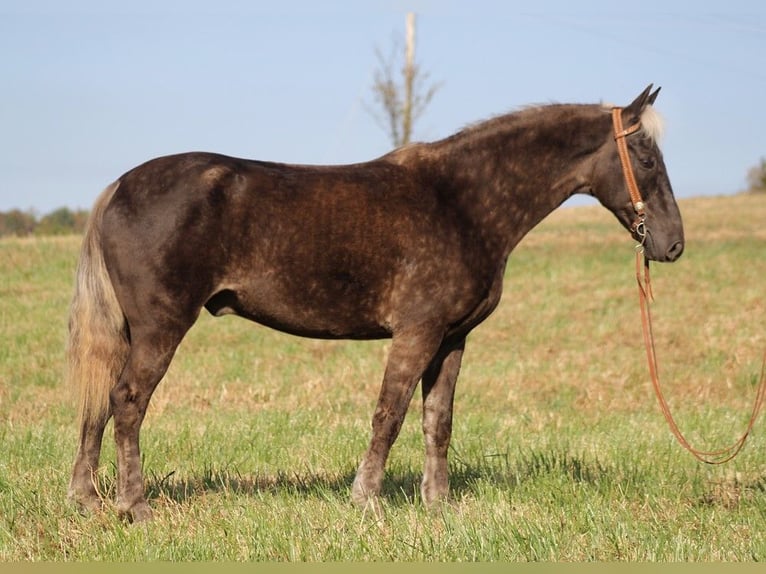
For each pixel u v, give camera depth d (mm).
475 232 10078
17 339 24422
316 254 9555
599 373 21328
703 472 12133
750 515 10031
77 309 9562
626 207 10617
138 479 9453
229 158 9703
